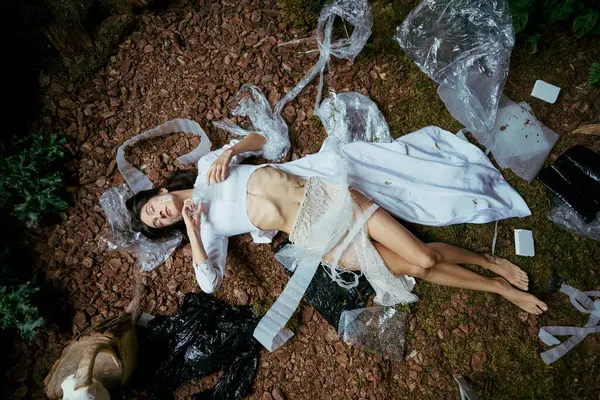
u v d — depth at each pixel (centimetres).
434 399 232
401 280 240
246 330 245
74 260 259
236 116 275
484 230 252
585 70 260
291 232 227
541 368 232
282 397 238
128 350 229
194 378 243
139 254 262
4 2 260
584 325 237
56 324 250
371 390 236
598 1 244
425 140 253
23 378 243
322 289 250
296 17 266
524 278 240
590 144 254
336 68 274
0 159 248
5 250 248
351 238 225
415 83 269
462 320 243
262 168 238
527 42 261
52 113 273
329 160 246
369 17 259
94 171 270
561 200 249
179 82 279
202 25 283
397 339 242
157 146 275
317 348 244
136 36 283
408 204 245
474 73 260
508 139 258
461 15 248
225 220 235
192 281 258
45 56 278
